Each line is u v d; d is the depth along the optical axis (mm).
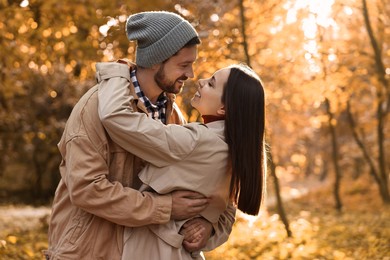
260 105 3373
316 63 14086
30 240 10398
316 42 13688
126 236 3211
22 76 10938
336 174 20219
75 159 3098
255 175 3363
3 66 10227
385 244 10586
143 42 3277
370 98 21250
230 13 11992
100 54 9477
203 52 11391
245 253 9906
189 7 10930
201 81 3492
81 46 9219
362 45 16688
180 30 3248
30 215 17406
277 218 14867
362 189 24078
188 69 3328
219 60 11656
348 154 28250
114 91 3133
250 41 12734
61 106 21891
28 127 21906
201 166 3240
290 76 14039
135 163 3266
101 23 8992
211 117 3447
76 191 3088
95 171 3094
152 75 3314
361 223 14602
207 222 3367
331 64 14531
